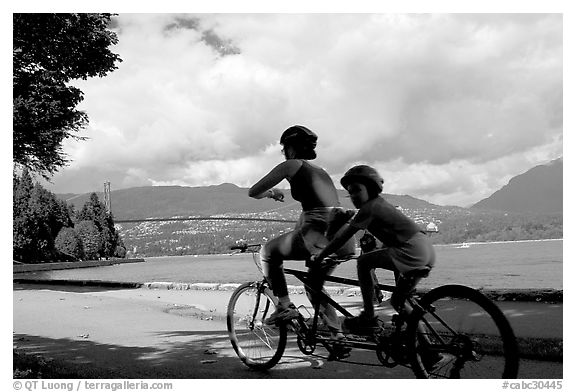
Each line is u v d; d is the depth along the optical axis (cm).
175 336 725
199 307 1049
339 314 482
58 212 6694
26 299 1333
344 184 437
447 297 411
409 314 424
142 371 529
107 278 3130
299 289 1070
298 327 497
